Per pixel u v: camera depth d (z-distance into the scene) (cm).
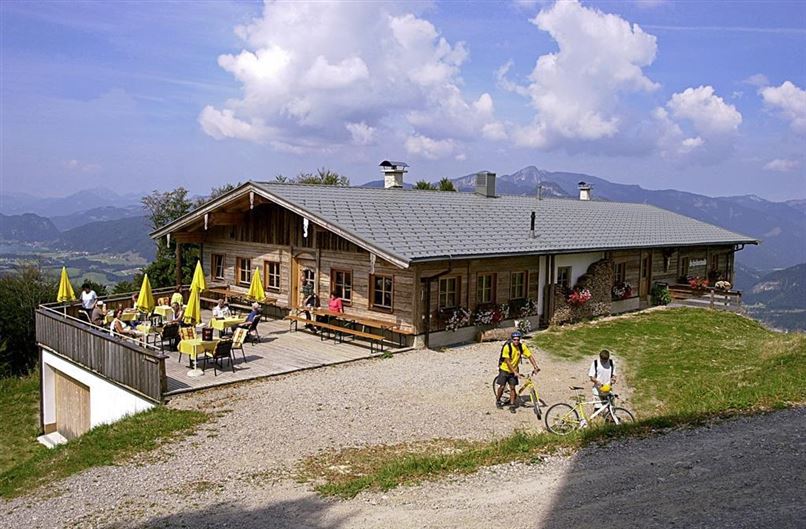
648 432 998
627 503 742
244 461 968
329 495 820
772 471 812
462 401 1302
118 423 1205
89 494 873
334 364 1577
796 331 2428
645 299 2830
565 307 2280
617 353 1852
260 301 2075
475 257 1788
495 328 1988
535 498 774
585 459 899
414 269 1739
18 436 1902
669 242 2816
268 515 767
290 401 1275
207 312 2350
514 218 2452
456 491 810
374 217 1917
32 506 855
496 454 941
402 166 2606
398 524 723
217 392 1341
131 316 1928
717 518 690
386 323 1806
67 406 1839
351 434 1090
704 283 3106
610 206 3669
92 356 1584
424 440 1066
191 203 4647
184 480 901
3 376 2856
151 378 1316
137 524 765
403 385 1405
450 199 2566
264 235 2248
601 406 1108
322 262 2025
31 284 3347
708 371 1612
